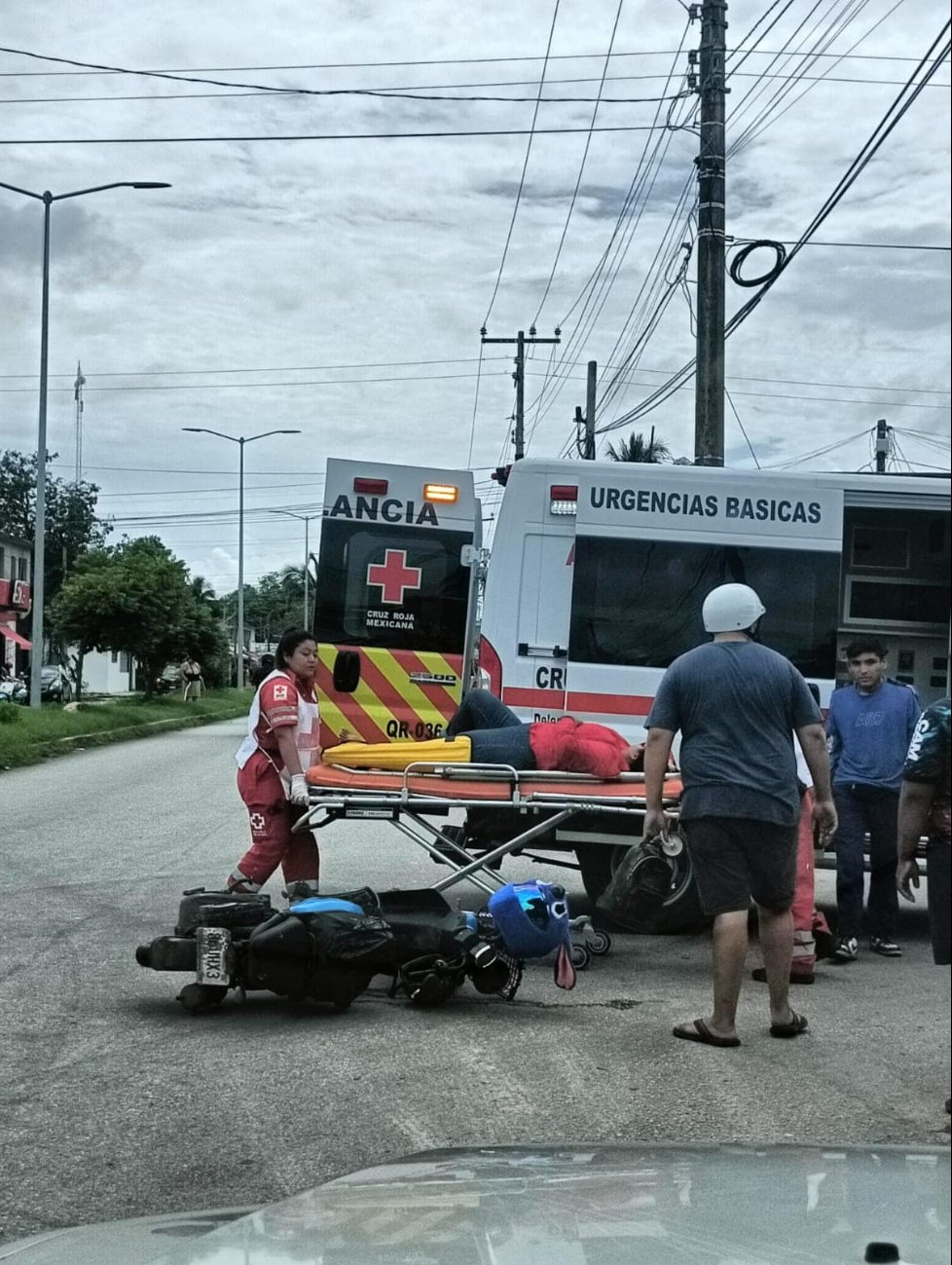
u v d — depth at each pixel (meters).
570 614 9.48
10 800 16.52
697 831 5.98
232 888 7.56
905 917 9.91
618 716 9.41
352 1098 5.12
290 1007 6.59
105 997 6.71
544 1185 2.30
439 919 6.75
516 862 12.01
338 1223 2.14
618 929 8.93
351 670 10.91
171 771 20.94
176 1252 2.12
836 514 9.43
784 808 5.96
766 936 6.07
